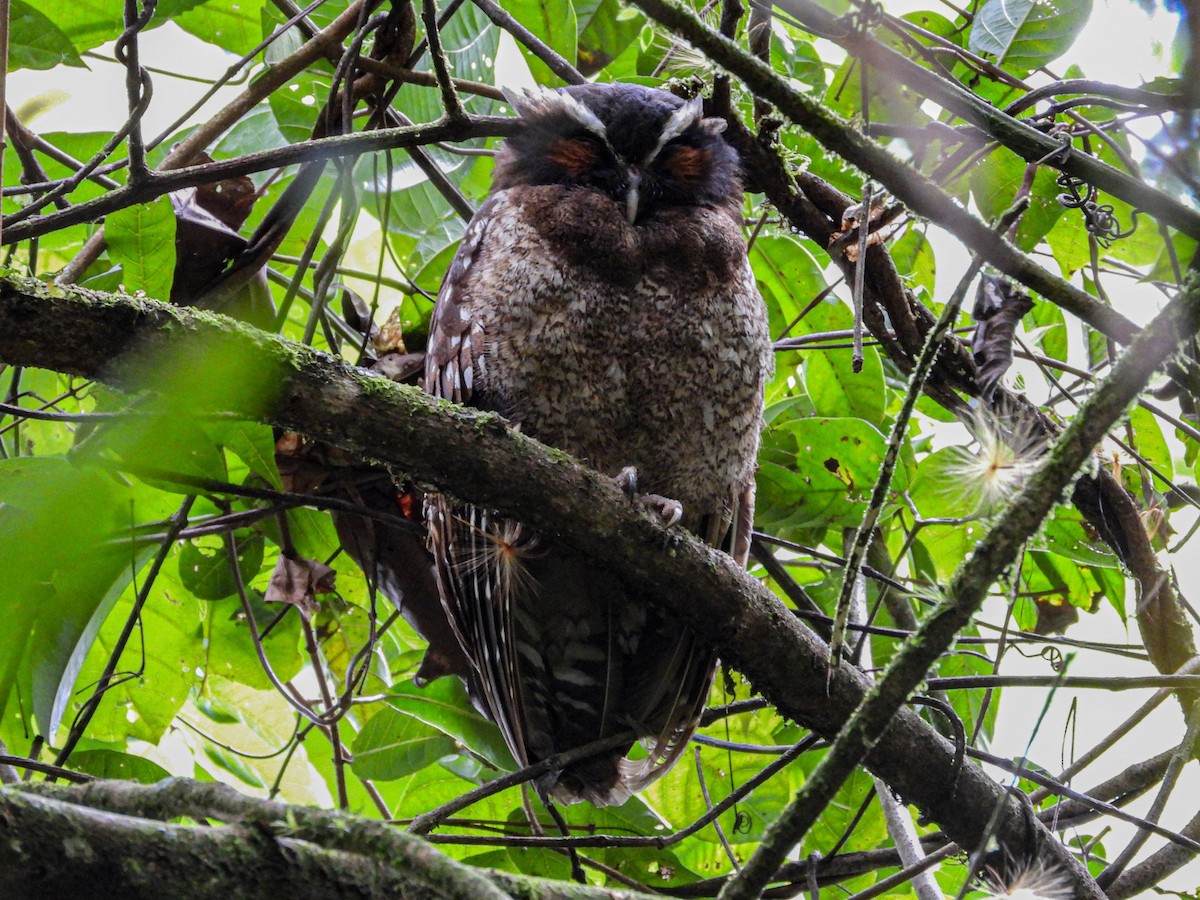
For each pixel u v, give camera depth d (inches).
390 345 340.8
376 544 314.5
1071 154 221.1
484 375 298.4
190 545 327.3
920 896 269.9
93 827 138.9
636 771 308.3
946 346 287.9
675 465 315.0
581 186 314.8
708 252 306.5
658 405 306.5
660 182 314.7
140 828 141.7
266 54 321.4
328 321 337.1
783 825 158.4
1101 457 298.0
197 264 302.4
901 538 375.6
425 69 353.1
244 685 358.9
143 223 265.7
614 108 324.5
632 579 254.1
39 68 298.2
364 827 140.3
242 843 146.2
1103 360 367.9
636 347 301.4
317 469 313.3
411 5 297.1
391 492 321.1
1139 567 287.0
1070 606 358.3
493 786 266.7
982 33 322.0
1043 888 231.9
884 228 286.2
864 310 296.8
